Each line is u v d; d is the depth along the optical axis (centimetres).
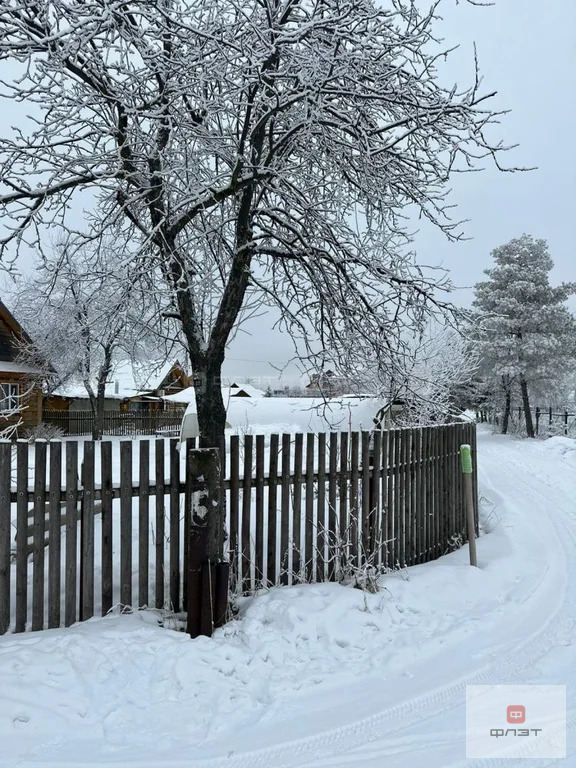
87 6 385
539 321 2902
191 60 420
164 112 459
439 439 700
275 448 493
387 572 565
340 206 585
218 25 427
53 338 1117
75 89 432
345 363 556
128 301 525
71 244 492
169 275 507
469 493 594
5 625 391
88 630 388
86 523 414
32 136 426
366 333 533
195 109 480
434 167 504
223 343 485
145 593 441
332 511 531
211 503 423
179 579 450
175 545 448
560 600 504
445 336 1313
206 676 351
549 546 684
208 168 545
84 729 301
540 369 2877
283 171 475
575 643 412
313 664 378
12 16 405
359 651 400
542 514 885
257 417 1466
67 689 325
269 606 439
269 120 488
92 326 560
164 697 331
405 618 454
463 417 1166
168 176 480
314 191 570
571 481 1243
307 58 416
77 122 439
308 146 542
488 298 3034
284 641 401
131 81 430
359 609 449
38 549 397
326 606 444
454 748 285
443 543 698
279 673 365
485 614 465
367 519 552
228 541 475
